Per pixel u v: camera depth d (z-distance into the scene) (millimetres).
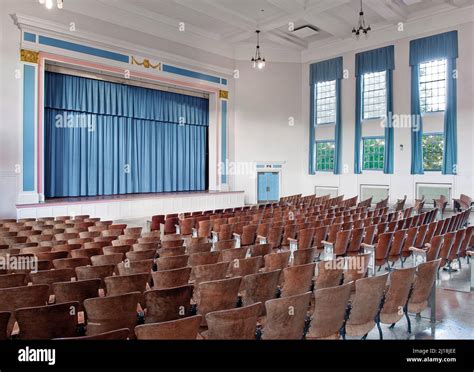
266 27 14367
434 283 4152
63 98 12391
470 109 12758
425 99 14031
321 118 17281
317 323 3281
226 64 16438
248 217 8797
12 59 10484
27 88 10719
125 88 14133
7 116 10414
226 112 16516
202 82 15453
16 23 10508
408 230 6289
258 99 17062
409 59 14125
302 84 17516
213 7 12953
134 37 13133
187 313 3465
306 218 8445
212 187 16547
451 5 12898
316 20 13930
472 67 12688
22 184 10656
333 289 3238
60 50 11328
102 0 12062
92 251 5172
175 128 16078
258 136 17078
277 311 3033
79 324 3355
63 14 11328
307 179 17484
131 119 14562
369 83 15531
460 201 11625
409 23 14031
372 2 12289
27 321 2768
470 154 12773
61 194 12672
